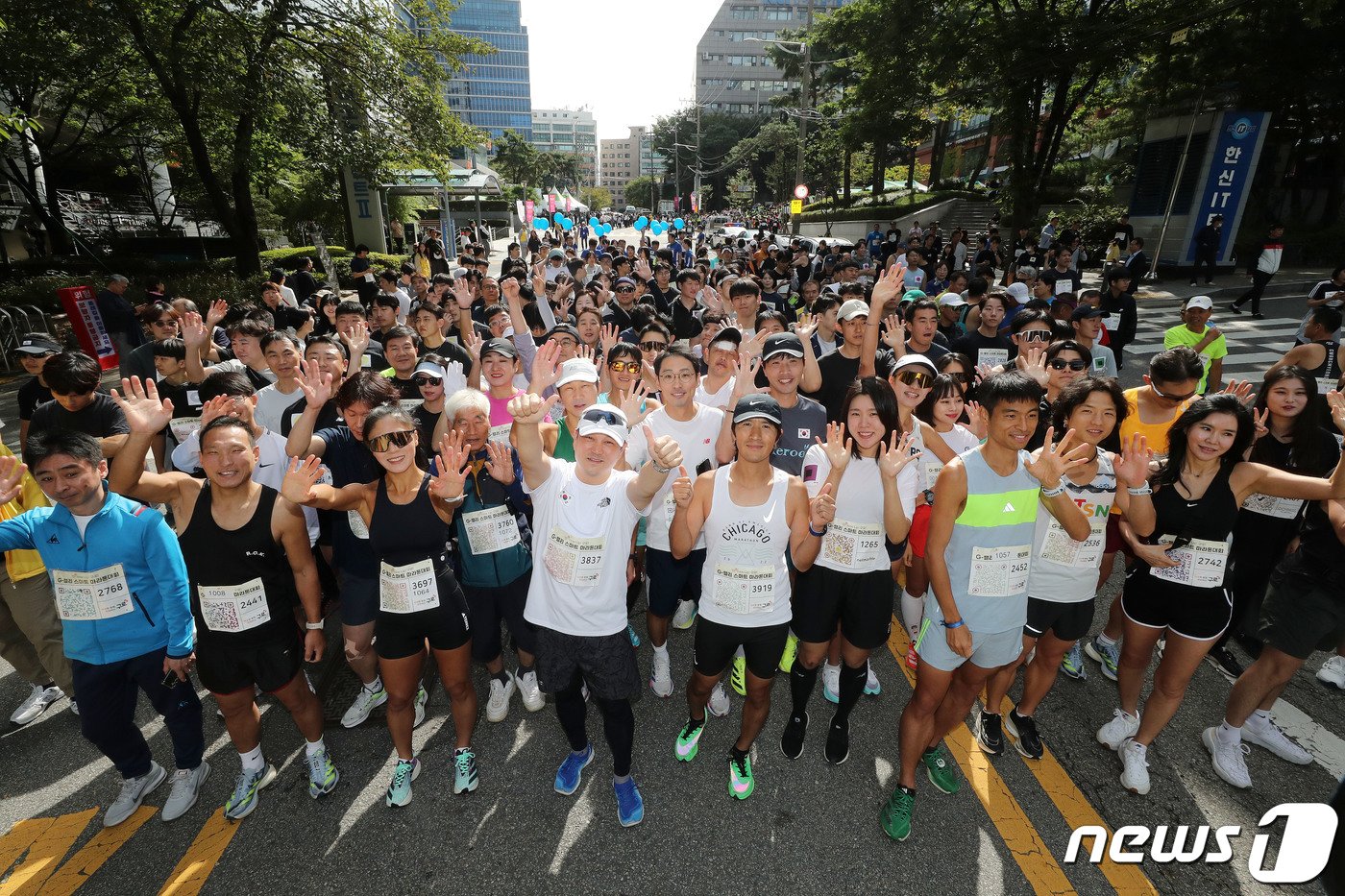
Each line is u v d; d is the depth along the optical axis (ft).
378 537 9.29
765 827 9.65
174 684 9.41
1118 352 25.72
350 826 9.72
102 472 9.00
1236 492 9.30
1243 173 55.06
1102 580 12.70
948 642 8.80
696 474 12.34
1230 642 13.44
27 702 12.05
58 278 48.52
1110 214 73.36
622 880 8.86
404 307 30.17
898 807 9.39
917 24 64.23
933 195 110.63
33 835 9.68
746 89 347.77
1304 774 10.44
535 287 25.21
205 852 9.32
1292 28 51.85
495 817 9.86
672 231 96.43
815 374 15.28
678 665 13.65
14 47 41.04
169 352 15.26
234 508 9.09
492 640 11.48
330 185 65.87
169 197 93.04
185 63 45.47
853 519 9.90
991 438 8.71
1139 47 54.95
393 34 56.54
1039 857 9.12
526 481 9.38
